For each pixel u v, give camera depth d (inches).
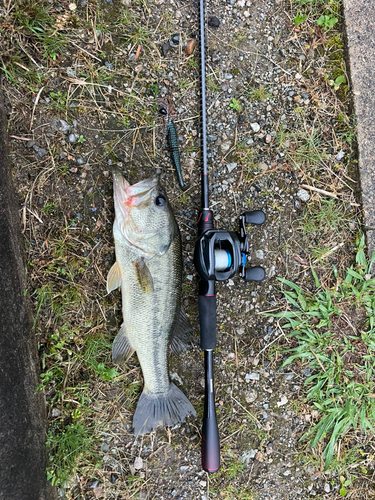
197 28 30.4
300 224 32.2
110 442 29.5
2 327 25.0
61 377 28.5
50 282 28.4
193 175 30.6
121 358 28.9
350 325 32.6
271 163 31.8
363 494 32.5
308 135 32.2
